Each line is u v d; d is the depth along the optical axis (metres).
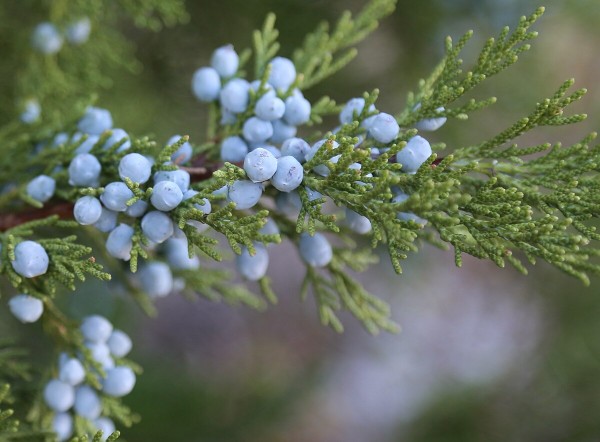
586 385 0.62
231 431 0.56
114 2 0.40
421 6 0.55
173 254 0.32
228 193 0.28
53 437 0.31
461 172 0.27
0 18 0.38
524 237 0.27
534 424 0.62
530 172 0.29
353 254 0.32
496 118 0.58
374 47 0.57
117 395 0.31
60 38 0.38
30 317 0.30
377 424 0.93
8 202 0.31
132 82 0.47
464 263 0.95
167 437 0.53
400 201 0.28
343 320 0.95
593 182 0.28
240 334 0.90
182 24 0.51
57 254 0.28
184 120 0.51
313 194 0.28
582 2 0.59
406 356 0.95
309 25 0.52
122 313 0.58
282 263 0.94
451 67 0.29
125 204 0.28
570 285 0.65
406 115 0.29
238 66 0.32
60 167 0.31
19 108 0.35
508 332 0.90
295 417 0.69
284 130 0.30
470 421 0.62
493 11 0.56
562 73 0.82
